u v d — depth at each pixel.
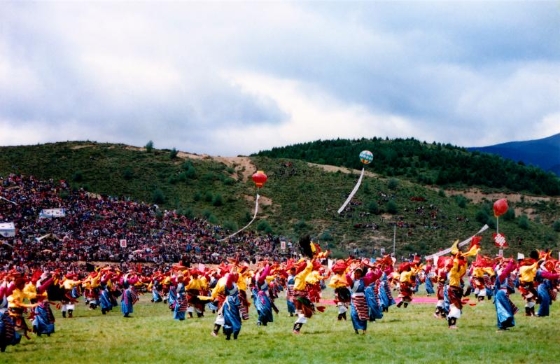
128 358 18.89
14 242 71.50
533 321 24.55
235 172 161.25
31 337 24.45
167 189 146.38
